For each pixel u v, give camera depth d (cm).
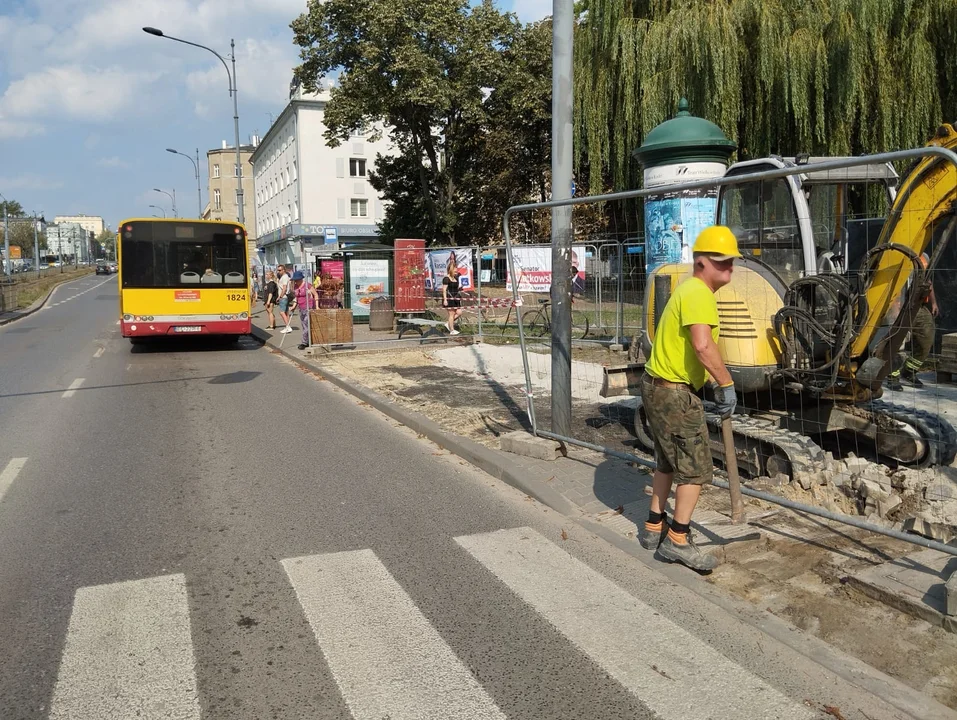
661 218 1154
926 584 380
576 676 330
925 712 299
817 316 571
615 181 1905
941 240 507
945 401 622
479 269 1642
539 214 3731
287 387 1159
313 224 5844
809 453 539
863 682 320
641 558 459
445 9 3338
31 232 11800
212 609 398
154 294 1606
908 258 508
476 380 1134
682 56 1653
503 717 301
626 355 1051
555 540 495
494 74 3566
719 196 731
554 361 679
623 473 615
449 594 414
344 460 708
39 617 390
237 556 471
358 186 5972
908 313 520
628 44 1727
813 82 1583
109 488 621
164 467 686
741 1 1617
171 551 481
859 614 371
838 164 410
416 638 365
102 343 1881
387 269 2164
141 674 334
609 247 1081
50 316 2925
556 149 662
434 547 484
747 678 326
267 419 906
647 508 539
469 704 310
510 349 1485
